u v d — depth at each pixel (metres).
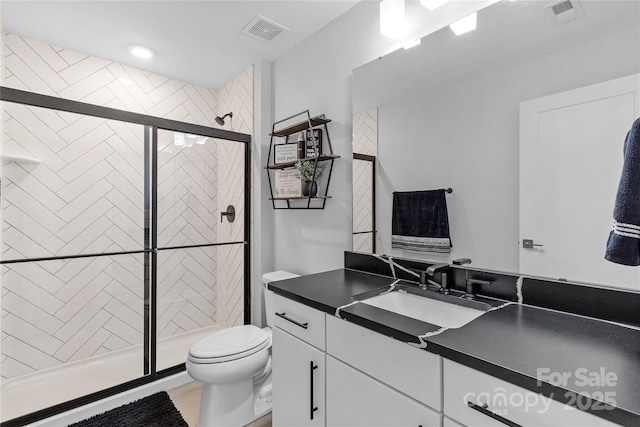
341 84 1.87
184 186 2.49
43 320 2.02
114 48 2.21
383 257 1.63
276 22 1.94
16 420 1.65
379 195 1.65
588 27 1.02
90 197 2.17
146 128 2.28
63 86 2.18
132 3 1.74
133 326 2.29
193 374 1.58
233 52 2.29
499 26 1.22
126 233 2.28
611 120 0.97
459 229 1.35
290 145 2.10
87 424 1.72
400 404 0.89
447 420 0.79
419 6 1.50
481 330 0.88
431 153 1.44
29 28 1.95
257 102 2.42
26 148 1.93
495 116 1.23
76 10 1.79
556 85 1.08
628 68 0.95
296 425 1.29
